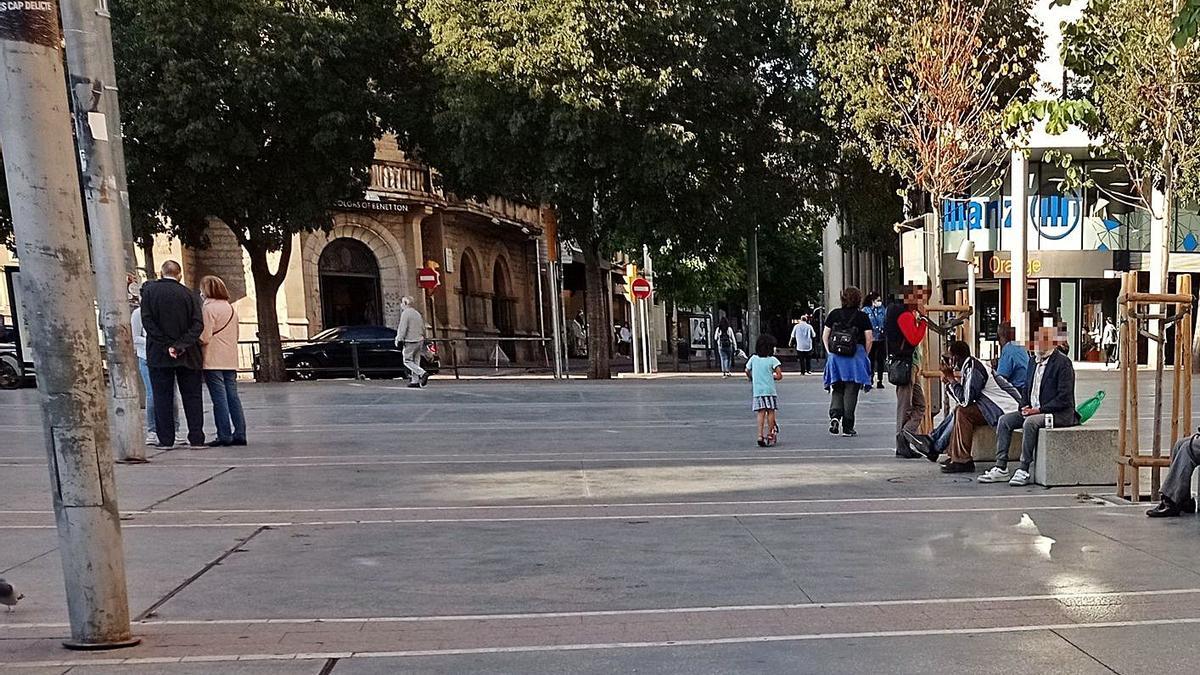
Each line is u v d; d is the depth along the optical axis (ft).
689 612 13.76
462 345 99.91
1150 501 21.57
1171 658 11.96
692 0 54.95
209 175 59.36
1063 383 23.73
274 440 32.09
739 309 184.44
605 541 17.95
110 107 29.04
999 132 40.55
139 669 11.33
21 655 11.73
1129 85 49.24
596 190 59.62
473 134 54.75
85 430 11.64
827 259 150.41
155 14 54.49
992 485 23.94
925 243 39.40
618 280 158.40
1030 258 83.76
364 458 27.91
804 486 23.72
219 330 29.81
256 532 18.53
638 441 32.09
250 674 11.26
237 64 54.24
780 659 11.91
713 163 62.28
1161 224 63.05
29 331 11.35
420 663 11.69
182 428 34.96
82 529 11.79
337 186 64.54
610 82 52.42
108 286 25.95
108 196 25.54
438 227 96.37
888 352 28.68
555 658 11.91
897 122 44.11
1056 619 13.47
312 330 87.20
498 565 16.24
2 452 29.12
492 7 53.42
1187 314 21.16
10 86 10.44
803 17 58.29
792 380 63.16
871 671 11.51
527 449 30.07
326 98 57.77
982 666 11.68
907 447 28.22
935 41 38.04
